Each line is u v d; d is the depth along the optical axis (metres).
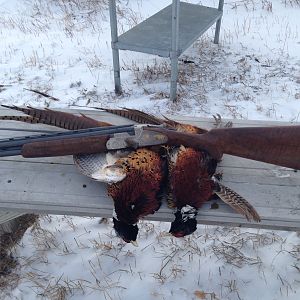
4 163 1.22
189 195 1.01
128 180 1.00
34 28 3.33
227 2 3.61
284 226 1.08
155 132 1.06
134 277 1.39
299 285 1.33
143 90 2.44
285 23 3.19
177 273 1.38
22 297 1.36
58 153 1.08
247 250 1.45
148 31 2.46
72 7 3.68
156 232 1.53
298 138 1.04
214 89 2.42
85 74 2.64
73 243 1.52
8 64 2.80
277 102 2.28
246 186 1.14
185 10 2.80
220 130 1.07
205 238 1.50
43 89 2.49
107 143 1.07
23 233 1.53
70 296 1.34
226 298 1.31
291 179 1.16
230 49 2.86
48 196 1.12
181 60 2.73
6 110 1.49
